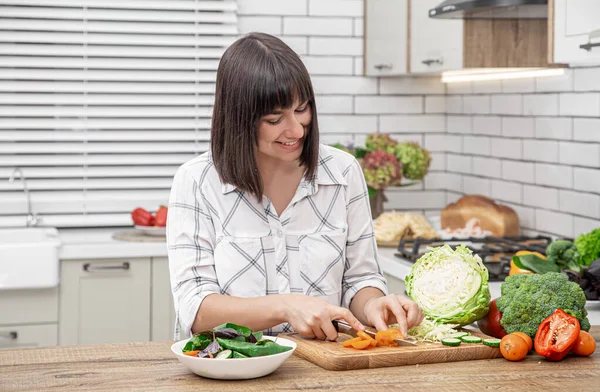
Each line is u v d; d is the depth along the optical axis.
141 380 1.57
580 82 3.11
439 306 1.93
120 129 4.13
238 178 1.92
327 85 4.22
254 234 2.01
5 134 3.98
